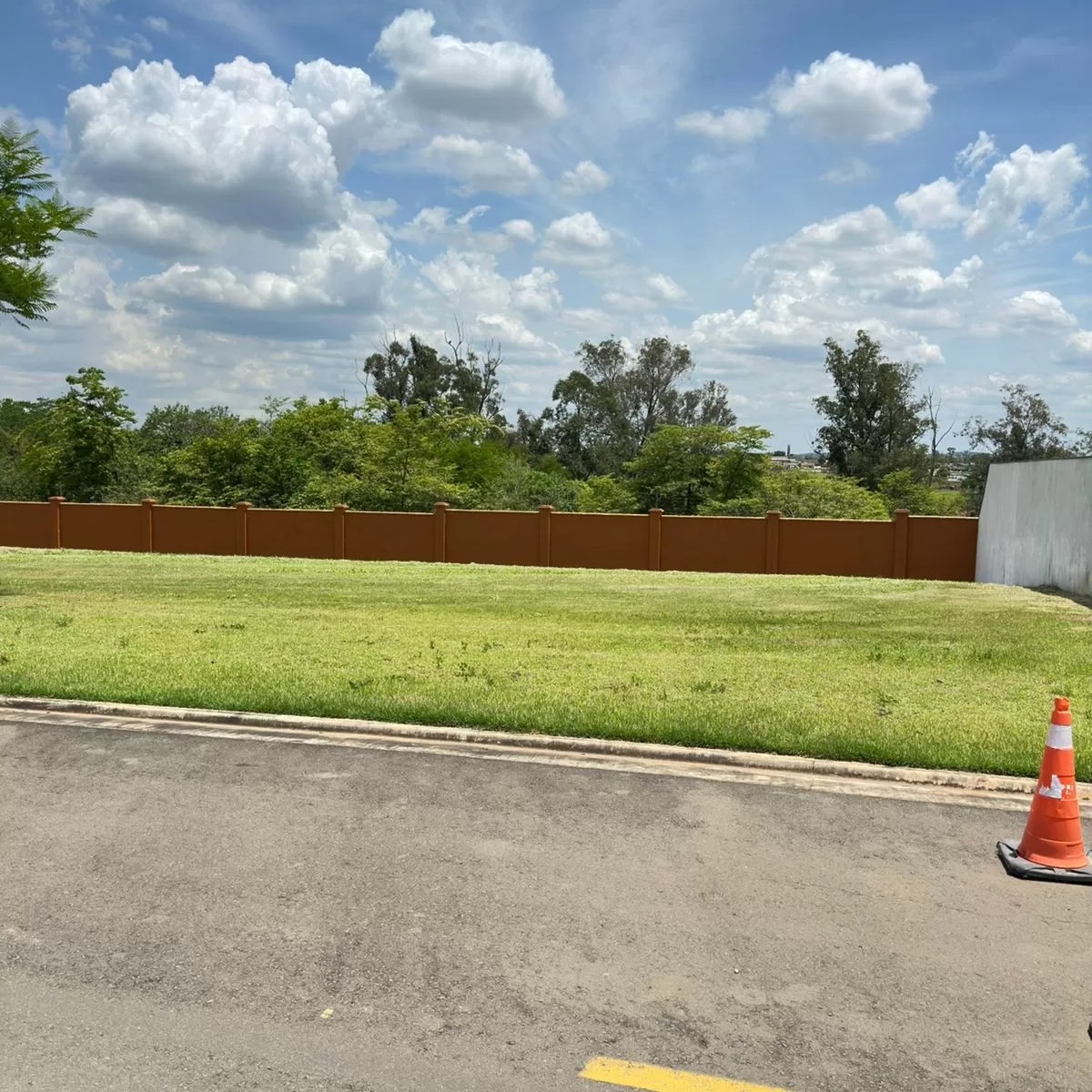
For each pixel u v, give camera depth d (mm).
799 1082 3266
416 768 6555
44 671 9172
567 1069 3320
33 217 16328
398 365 81500
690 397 83125
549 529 29500
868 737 7031
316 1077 3264
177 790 6098
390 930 4293
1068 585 19578
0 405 79125
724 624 14422
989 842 5375
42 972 3926
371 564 25922
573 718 7469
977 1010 3697
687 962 4031
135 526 32750
